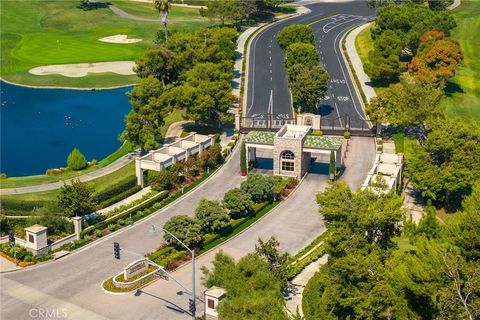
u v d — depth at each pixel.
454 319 63.75
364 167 128.38
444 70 157.00
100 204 113.12
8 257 98.19
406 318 68.81
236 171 128.62
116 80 194.62
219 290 79.31
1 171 135.75
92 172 130.88
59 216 104.00
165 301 85.81
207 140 131.50
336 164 124.19
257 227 106.12
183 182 122.62
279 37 190.88
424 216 94.56
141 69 166.50
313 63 165.38
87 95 184.00
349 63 190.38
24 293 88.62
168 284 90.19
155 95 136.38
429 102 131.75
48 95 184.50
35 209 107.62
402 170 122.00
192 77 148.62
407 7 198.88
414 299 69.56
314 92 150.25
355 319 74.06
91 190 106.88
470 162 106.69
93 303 85.75
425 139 121.81
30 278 92.56
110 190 117.06
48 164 140.00
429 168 108.38
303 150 122.69
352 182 121.69
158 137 136.50
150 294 87.62
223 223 101.50
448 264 66.00
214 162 128.75
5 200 113.38
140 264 91.50
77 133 158.00
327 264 84.50
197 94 142.00
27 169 137.25
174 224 97.19
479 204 77.50
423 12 192.38
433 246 70.88
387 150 134.88
